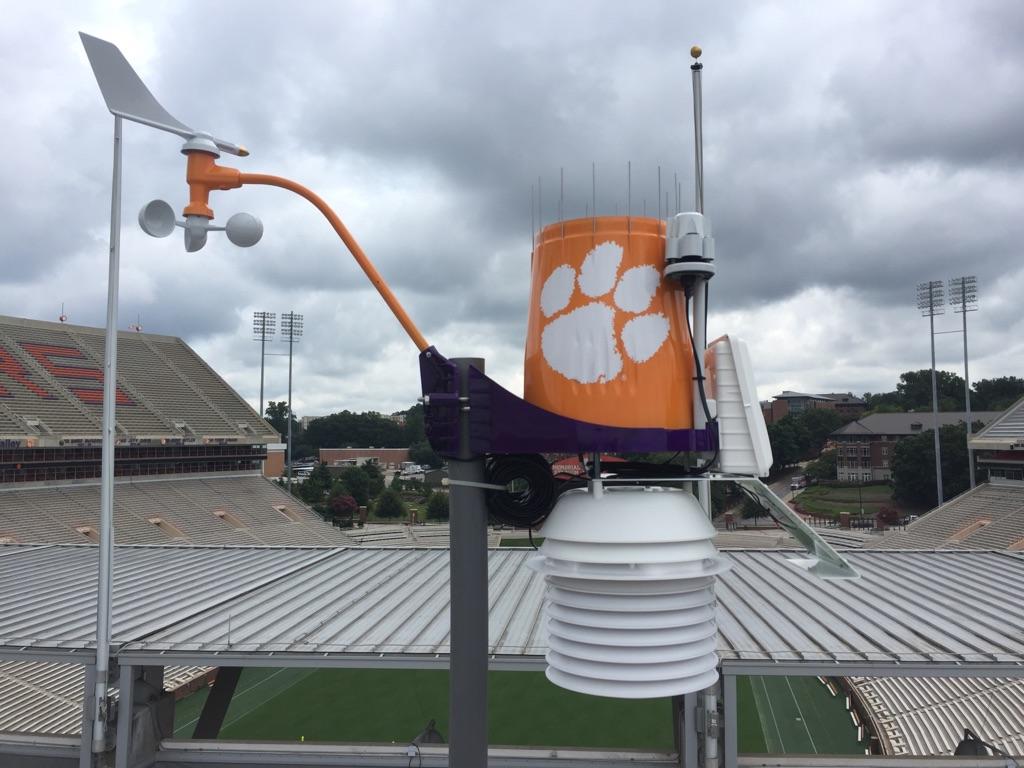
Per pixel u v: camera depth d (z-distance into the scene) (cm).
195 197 258
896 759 720
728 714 719
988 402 9850
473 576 236
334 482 6500
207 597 1042
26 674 2011
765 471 235
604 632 227
